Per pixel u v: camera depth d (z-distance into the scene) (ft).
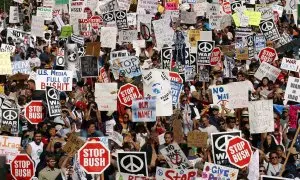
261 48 186.80
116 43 188.34
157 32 179.22
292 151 113.70
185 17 221.05
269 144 122.42
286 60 161.38
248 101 123.75
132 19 217.15
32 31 204.44
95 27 212.64
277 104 143.54
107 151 100.94
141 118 123.44
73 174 107.96
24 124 134.31
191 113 134.31
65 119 131.75
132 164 104.27
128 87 133.28
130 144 114.11
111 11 209.36
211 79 160.86
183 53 169.37
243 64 180.24
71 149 108.27
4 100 133.28
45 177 107.65
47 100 132.26
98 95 134.31
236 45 182.50
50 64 182.29
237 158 104.27
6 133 121.80
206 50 169.07
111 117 134.00
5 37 215.92
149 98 122.93
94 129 120.57
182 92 138.41
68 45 176.65
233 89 132.46
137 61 156.87
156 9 223.30
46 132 119.85
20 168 107.14
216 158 106.32
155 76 128.47
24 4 275.18
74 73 164.55
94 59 157.28
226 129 123.95
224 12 236.63
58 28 226.38
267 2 257.96
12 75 154.10
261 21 208.33
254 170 104.06
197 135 114.83
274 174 111.14
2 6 299.58
